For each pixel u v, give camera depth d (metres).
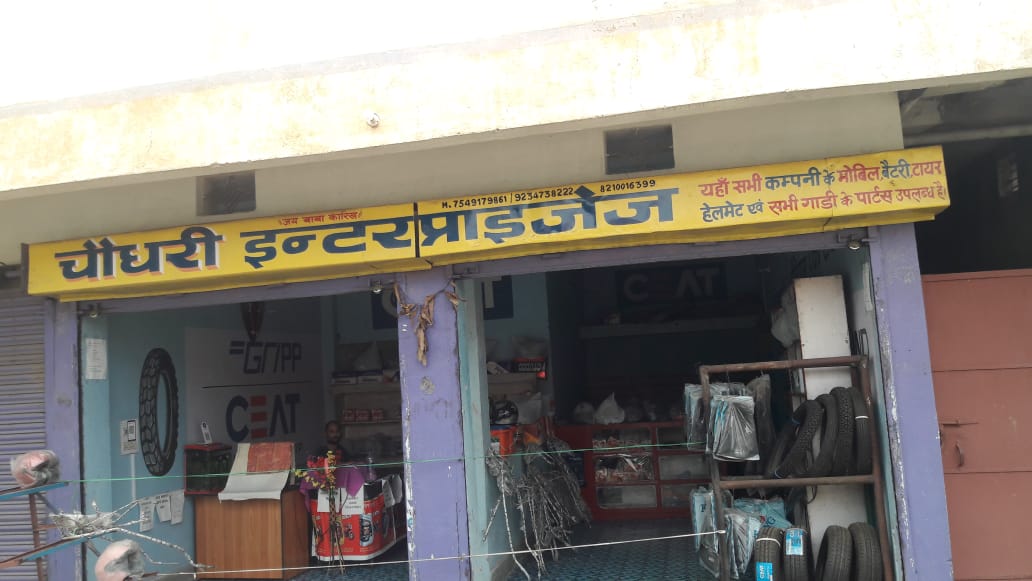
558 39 4.13
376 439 7.85
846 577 4.42
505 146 4.86
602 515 7.24
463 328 5.09
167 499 6.10
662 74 3.97
